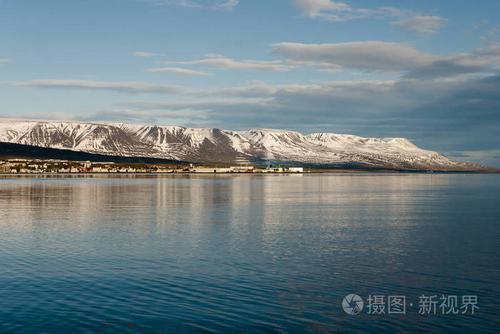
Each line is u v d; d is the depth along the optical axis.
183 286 39.69
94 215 88.44
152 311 34.00
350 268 46.00
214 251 53.69
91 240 60.62
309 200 131.12
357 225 76.50
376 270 45.25
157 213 92.75
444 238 63.19
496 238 63.12
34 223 76.75
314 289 39.22
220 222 79.38
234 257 50.50
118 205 110.00
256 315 33.50
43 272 43.81
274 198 138.00
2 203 113.94
